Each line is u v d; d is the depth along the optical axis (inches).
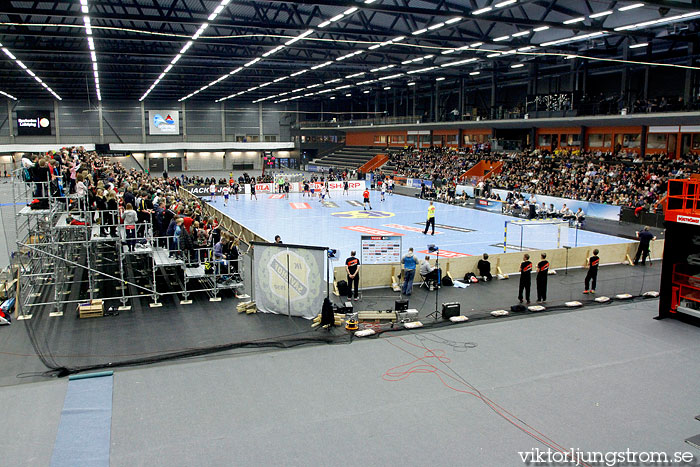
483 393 396.8
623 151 1736.0
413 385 410.9
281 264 589.6
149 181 1368.1
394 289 698.2
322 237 1115.3
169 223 747.4
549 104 1891.0
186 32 1433.3
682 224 561.3
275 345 499.5
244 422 354.6
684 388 406.6
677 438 334.0
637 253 853.8
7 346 496.1
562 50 1630.2
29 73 1891.0
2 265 724.7
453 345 499.5
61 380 422.6
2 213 938.7
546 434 338.3
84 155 1247.5
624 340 512.7
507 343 504.4
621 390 402.6
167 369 444.1
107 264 812.0
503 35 1461.6
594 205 1397.6
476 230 1225.4
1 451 319.6
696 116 1393.9
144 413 368.2
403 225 1300.4
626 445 325.1
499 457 311.3
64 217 696.4
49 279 707.4
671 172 1421.0
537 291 663.1
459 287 713.0
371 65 1886.1
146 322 569.3
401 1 1227.9
